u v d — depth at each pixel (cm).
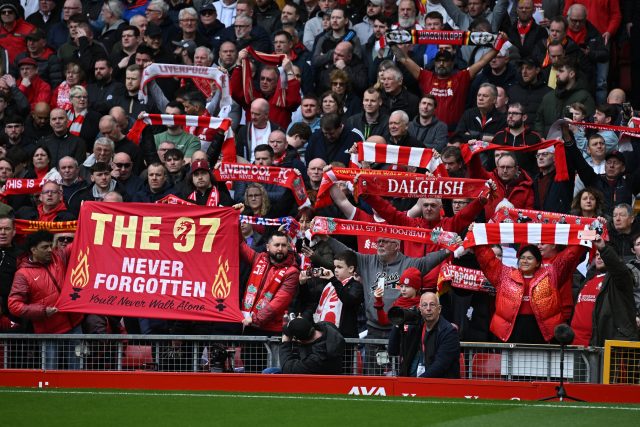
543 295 3459
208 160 4144
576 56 4841
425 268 3625
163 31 5491
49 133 4981
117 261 3678
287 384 3297
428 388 3234
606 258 3319
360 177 3778
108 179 4378
